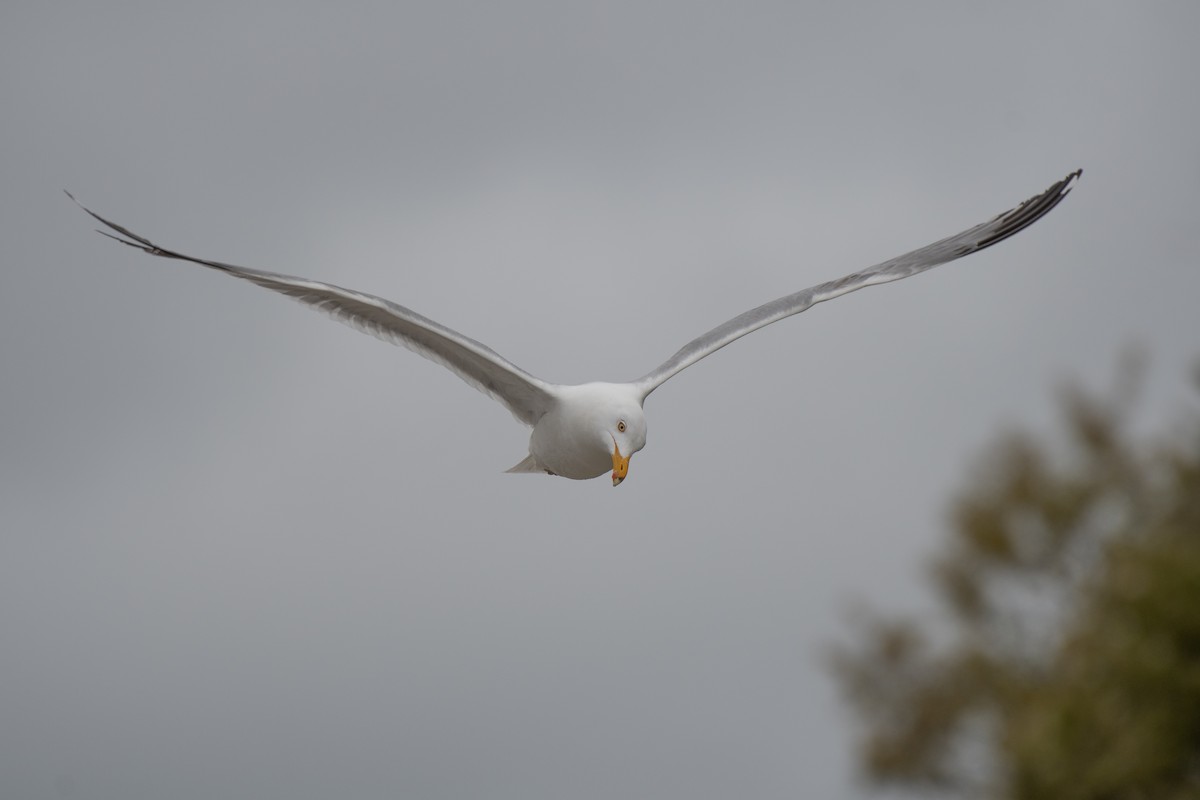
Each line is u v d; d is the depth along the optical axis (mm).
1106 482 12609
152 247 11492
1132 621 9141
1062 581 12820
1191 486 11984
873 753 13461
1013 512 12992
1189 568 8930
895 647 13484
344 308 12586
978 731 13102
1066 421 13016
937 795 13383
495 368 12859
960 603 13344
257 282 11969
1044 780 8844
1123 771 8664
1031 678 12797
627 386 13016
